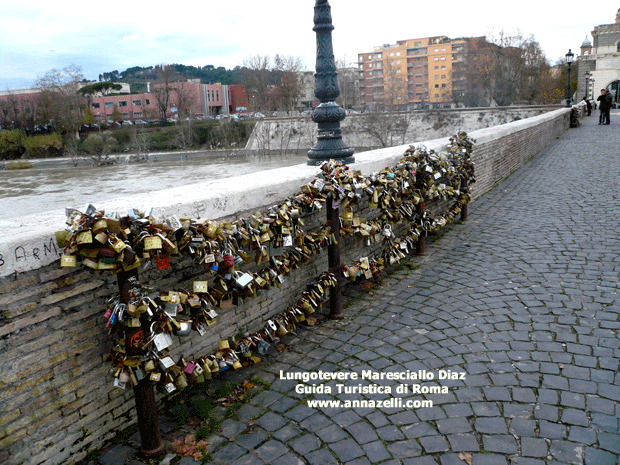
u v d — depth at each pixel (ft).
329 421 11.78
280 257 15.80
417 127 256.11
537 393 12.31
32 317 9.53
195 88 428.15
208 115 439.22
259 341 14.92
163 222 10.71
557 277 20.07
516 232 27.30
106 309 10.89
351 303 18.94
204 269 13.87
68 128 319.27
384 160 23.24
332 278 17.12
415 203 22.91
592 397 11.99
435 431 11.18
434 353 14.67
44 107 335.67
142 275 12.08
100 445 11.19
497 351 14.53
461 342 15.24
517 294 18.67
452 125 246.68
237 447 11.02
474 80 350.23
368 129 259.39
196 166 234.58
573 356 13.94
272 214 14.61
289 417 12.04
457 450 10.52
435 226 25.39
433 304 18.30
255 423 11.87
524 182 42.04
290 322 16.06
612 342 14.57
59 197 164.86
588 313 16.60
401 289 20.04
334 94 22.33
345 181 16.98
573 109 90.79
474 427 11.21
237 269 15.05
